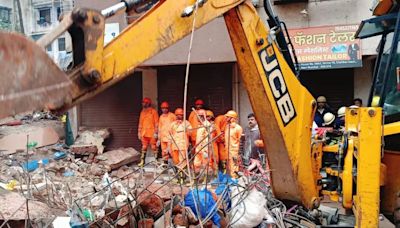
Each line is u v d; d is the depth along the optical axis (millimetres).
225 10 3746
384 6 5133
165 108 11125
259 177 5809
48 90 1844
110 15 2682
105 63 2650
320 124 8656
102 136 13539
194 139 9883
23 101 1674
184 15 3137
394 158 4770
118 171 11352
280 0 11695
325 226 4820
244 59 4262
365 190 4078
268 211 5008
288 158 4617
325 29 11047
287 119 4555
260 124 4555
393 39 4367
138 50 2852
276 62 4461
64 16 2383
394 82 4551
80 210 5027
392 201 4816
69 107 2213
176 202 5035
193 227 4602
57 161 11523
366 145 4066
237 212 4812
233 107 12820
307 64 11133
